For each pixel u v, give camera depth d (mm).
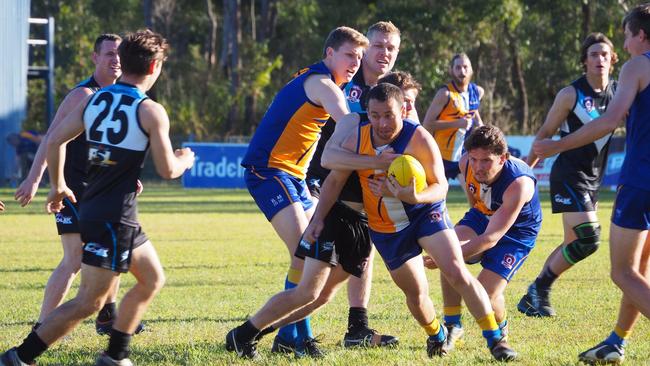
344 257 14984
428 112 30203
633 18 13320
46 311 16141
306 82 15383
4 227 42906
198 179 76625
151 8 112562
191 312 19906
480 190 15953
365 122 14289
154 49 12977
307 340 15359
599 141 20375
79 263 16422
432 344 14828
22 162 83062
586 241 20047
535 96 104625
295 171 15766
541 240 35500
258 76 104875
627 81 13078
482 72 99938
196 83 112125
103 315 17578
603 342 13883
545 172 68688
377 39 17250
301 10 109562
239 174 76250
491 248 16078
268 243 35188
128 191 12805
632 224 13172
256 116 109625
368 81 17469
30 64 117562
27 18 90938
